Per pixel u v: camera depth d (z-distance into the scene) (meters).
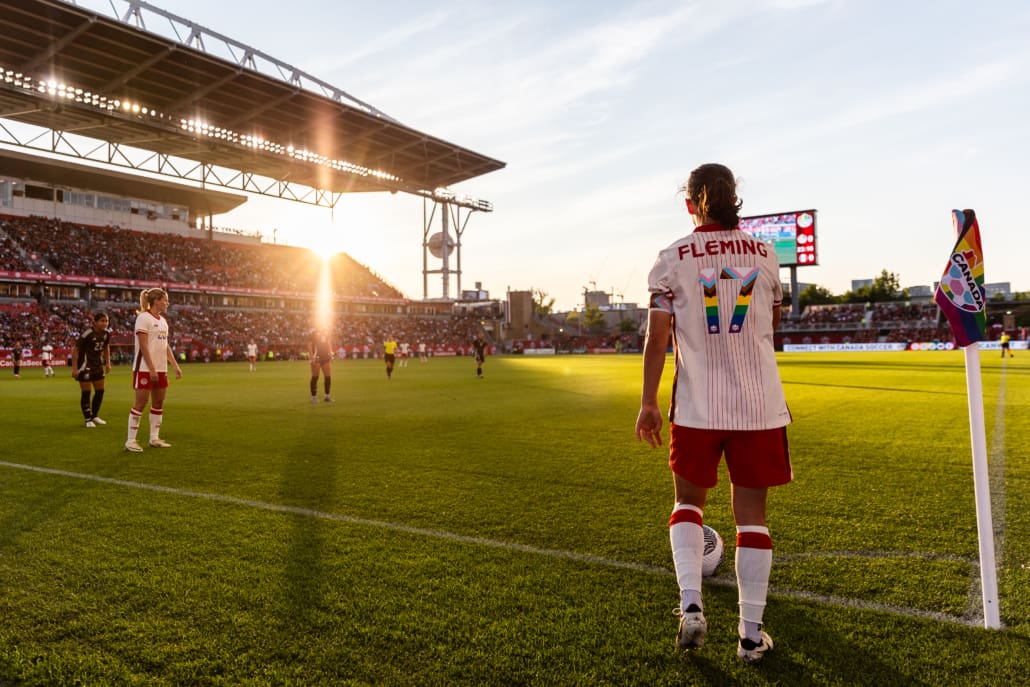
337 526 4.11
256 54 36.66
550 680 2.23
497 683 2.22
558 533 3.94
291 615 2.77
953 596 2.90
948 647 2.43
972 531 3.89
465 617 2.73
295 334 60.56
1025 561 3.35
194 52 31.80
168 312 53.25
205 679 2.26
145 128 36.94
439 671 2.30
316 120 41.62
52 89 32.78
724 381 2.38
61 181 53.44
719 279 2.41
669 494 4.95
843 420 9.19
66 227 52.12
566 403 12.79
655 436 2.48
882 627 2.60
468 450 7.07
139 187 56.50
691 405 2.41
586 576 3.21
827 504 4.55
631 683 2.21
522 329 88.88
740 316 2.40
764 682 2.20
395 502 4.73
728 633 2.59
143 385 7.21
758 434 2.39
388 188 54.50
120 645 2.52
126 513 4.44
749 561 2.38
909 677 2.22
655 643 2.49
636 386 17.89
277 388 18.22
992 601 2.57
